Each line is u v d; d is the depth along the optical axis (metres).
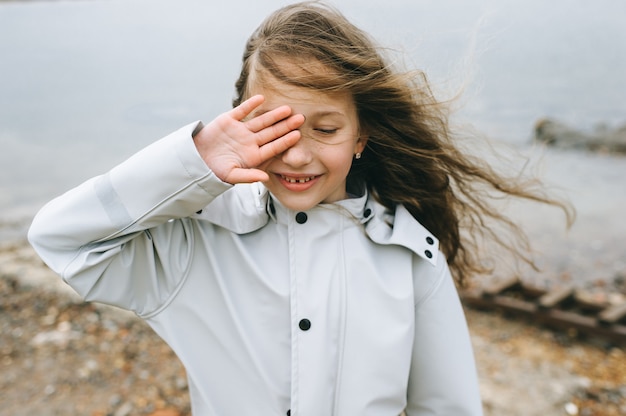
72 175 6.96
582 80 10.71
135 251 1.27
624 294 4.18
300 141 1.21
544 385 3.06
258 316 1.32
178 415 2.79
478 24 1.66
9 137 8.68
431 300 1.39
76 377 3.04
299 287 1.30
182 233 1.32
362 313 1.31
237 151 1.20
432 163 1.56
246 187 1.41
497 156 1.92
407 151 1.50
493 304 3.86
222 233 1.36
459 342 1.41
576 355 3.37
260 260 1.33
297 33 1.23
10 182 6.71
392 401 1.33
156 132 8.59
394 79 1.36
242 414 1.32
